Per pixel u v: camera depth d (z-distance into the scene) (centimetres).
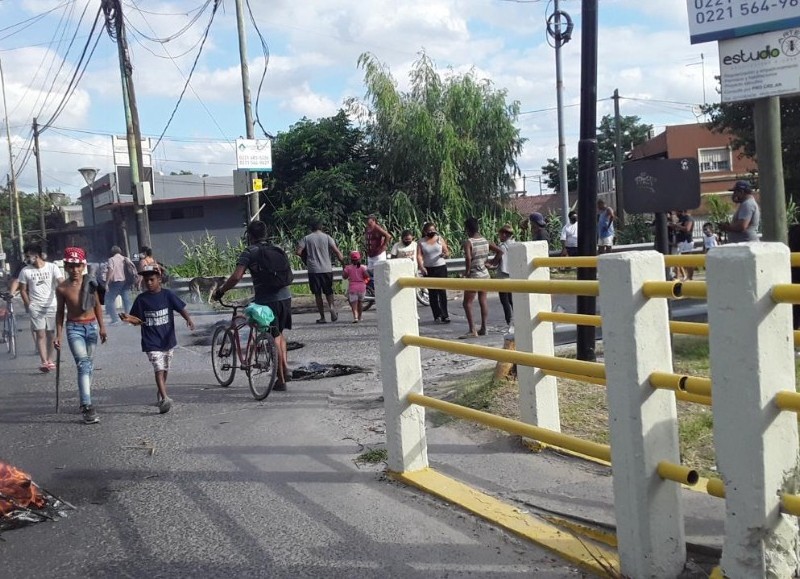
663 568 375
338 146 2833
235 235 3697
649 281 366
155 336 842
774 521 312
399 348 565
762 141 648
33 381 1098
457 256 2436
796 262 352
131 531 511
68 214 7606
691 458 533
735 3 625
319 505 534
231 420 788
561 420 643
